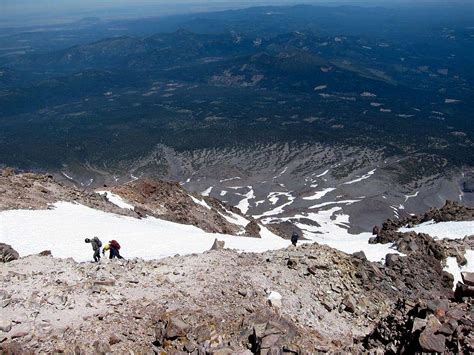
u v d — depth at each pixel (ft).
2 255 120.16
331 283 126.00
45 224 177.27
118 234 182.70
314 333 99.40
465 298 124.16
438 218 252.42
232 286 109.70
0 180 212.02
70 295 92.89
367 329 112.37
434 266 164.66
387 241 206.49
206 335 85.15
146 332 86.17
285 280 120.57
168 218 276.21
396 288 142.41
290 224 613.52
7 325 79.71
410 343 84.43
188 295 101.55
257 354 81.76
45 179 239.91
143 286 102.83
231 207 426.92
